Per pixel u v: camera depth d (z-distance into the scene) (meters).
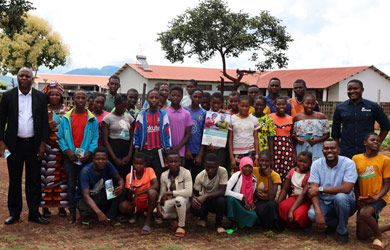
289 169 6.11
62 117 5.55
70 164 5.54
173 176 5.43
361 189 5.10
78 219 5.52
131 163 6.03
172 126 5.87
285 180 5.67
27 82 5.19
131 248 4.61
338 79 33.09
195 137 6.06
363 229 4.98
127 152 5.89
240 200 5.31
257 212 5.33
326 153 5.01
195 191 5.50
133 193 5.50
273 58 28.22
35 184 5.43
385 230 5.02
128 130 5.87
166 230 5.35
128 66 36.28
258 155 5.81
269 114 6.46
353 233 5.36
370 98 35.19
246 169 5.36
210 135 5.91
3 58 41.19
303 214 5.19
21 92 5.27
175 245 4.72
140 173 5.52
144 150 5.71
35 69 42.91
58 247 4.57
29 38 41.31
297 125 6.05
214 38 26.36
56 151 5.61
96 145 5.69
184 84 35.09
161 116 5.72
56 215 5.88
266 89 36.03
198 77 35.25
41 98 5.36
